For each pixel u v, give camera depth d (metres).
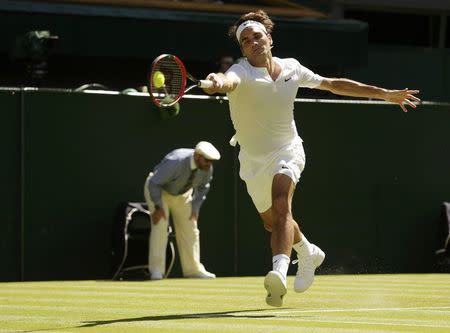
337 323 17.20
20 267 34.12
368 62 47.69
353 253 37.41
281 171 19.02
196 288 27.94
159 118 35.56
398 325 16.83
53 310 20.67
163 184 33.50
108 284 30.44
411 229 38.03
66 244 34.69
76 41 39.41
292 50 41.81
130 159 35.34
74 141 34.75
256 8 43.94
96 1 41.16
